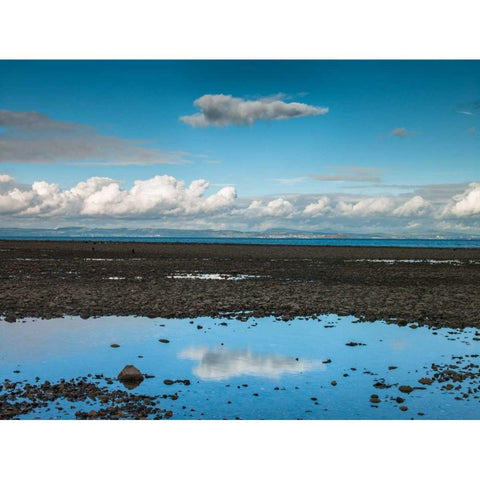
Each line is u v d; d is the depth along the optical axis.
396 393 12.30
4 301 24.78
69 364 14.55
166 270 43.97
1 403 11.12
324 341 17.81
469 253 94.75
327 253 86.38
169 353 15.88
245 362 14.96
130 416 10.48
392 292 30.17
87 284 31.83
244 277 38.50
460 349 16.89
